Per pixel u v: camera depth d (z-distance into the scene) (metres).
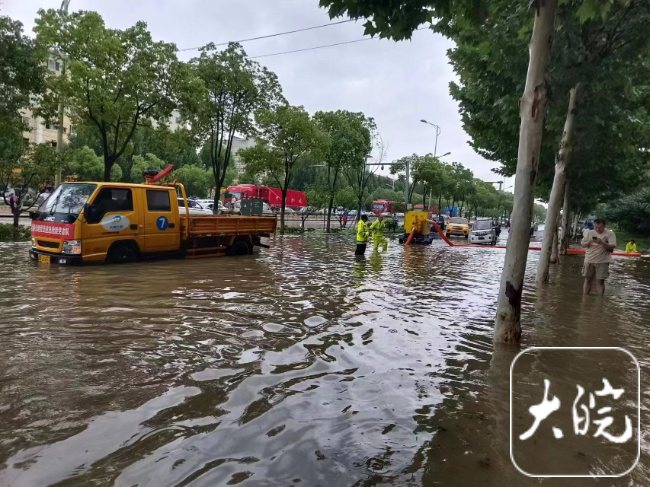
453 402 4.16
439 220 47.03
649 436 3.66
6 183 22.12
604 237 10.85
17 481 2.70
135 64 18.55
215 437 3.31
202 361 4.93
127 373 4.49
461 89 17.66
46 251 11.13
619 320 8.08
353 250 20.83
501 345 6.12
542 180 20.34
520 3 8.92
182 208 15.52
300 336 6.08
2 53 15.75
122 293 8.29
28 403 3.74
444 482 2.88
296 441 3.30
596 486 2.92
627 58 10.08
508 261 6.25
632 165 21.19
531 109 6.19
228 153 27.38
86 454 3.01
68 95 17.59
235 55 25.33
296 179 69.19
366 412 3.86
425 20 6.17
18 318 6.35
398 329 6.75
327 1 5.95
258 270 12.29
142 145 54.22
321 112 35.06
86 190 11.34
